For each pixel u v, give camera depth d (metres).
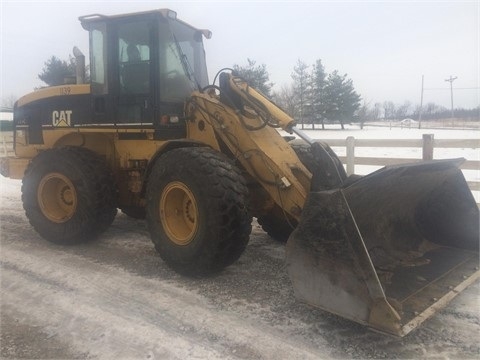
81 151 4.86
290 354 2.74
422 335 2.94
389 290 3.09
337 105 42.91
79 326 3.16
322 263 2.84
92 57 4.91
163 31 4.51
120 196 5.14
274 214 4.80
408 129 40.28
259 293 3.62
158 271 4.14
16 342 2.97
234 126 4.05
